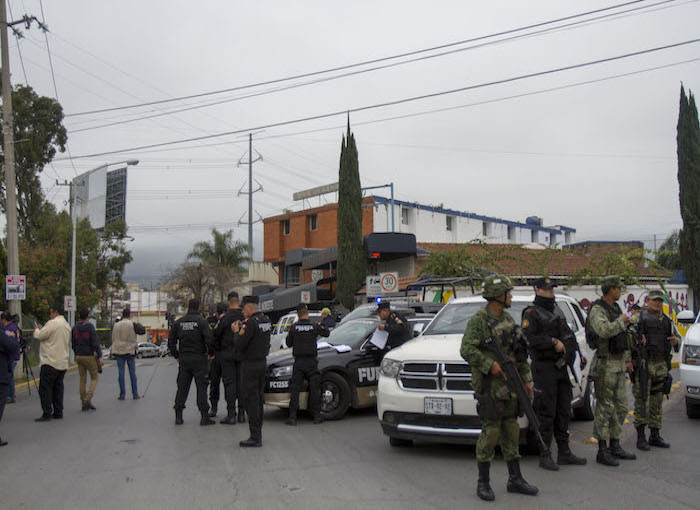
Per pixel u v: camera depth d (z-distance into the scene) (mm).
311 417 10383
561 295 9500
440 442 7508
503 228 52906
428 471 6625
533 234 56969
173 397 13680
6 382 9031
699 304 24219
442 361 6984
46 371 10734
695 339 9617
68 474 6828
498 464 6902
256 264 51000
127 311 13695
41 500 5832
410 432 7051
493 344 5574
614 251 22531
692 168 24906
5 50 19469
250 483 6270
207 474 6668
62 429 9773
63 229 35562
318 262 32438
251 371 8086
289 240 48781
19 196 38688
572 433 8531
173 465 7125
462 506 5402
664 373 7672
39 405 13203
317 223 46750
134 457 7598
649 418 7656
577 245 34812
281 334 21234
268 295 33031
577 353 8820
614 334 6676
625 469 6590
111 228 48594
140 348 55438
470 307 8508
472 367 5633
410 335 10281
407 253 28641
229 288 50094
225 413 11234
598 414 6887
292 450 7805
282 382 9906
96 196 44438
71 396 14398
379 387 7434
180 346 9930
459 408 6781
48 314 32375
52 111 39344
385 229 42844
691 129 25297
